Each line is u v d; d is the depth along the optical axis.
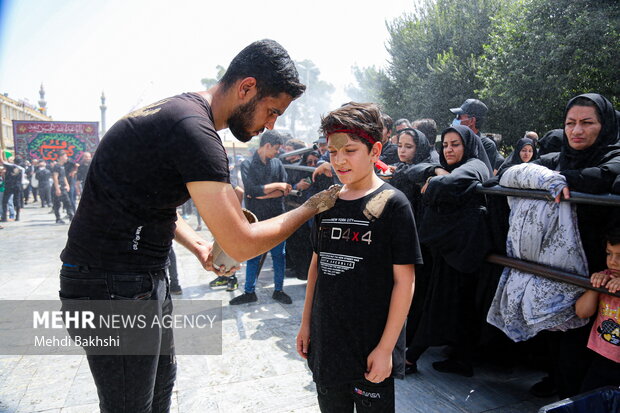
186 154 1.25
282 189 4.12
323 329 1.54
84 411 2.29
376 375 1.43
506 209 2.34
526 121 11.32
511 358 2.80
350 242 1.50
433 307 2.60
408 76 17.14
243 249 1.34
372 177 1.57
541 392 2.42
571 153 2.28
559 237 1.95
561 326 2.02
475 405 2.34
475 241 2.33
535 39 10.34
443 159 3.01
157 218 1.38
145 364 1.44
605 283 1.70
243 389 2.53
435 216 2.48
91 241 1.32
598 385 1.82
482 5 14.93
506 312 2.18
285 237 1.46
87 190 1.34
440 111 15.16
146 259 1.39
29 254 6.60
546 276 1.97
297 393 2.48
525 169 2.06
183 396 2.45
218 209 1.27
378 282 1.47
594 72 9.68
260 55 1.38
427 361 2.94
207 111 1.38
